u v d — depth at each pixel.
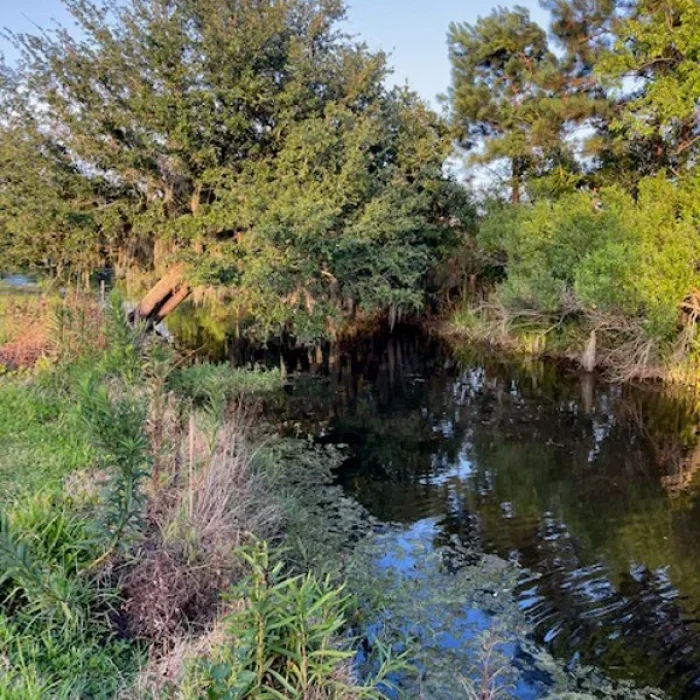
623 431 8.20
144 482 3.72
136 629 2.94
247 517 4.36
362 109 12.11
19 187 10.16
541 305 12.26
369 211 10.97
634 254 9.88
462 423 8.70
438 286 17.02
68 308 8.19
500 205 14.87
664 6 10.91
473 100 15.99
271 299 10.48
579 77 14.47
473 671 3.43
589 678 3.42
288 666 2.42
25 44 9.85
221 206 10.16
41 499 3.81
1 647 2.52
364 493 6.12
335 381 11.43
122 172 10.36
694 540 5.10
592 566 4.67
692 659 3.59
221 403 6.47
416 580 4.41
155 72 10.18
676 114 10.57
